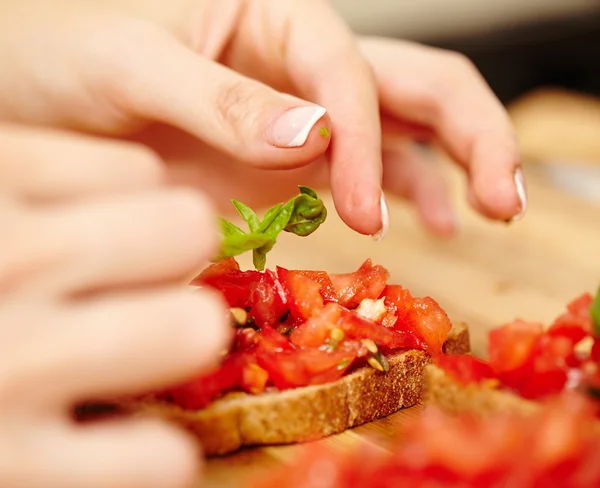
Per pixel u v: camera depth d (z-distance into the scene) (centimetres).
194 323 23
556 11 79
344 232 49
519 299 41
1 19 41
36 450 22
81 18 40
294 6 38
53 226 23
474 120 41
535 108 73
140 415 28
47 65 40
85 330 22
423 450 23
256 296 30
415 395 31
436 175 50
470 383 27
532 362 27
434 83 43
